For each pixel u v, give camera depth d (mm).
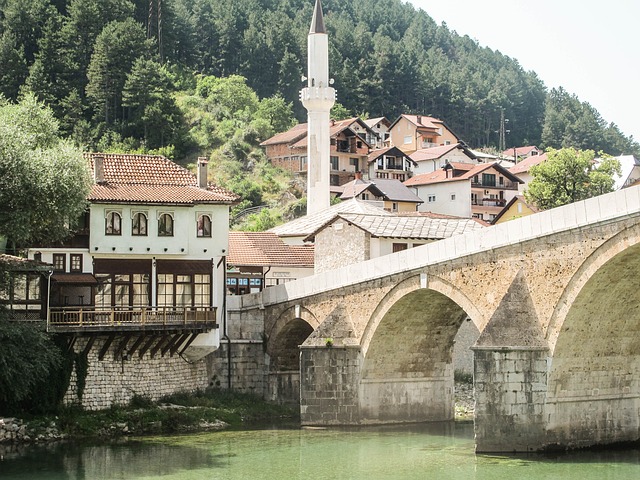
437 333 64688
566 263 47844
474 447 54219
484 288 53031
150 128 149750
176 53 190500
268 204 141875
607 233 45531
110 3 164125
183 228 66875
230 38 197625
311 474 46906
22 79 146375
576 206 47125
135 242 65438
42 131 69812
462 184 137875
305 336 72812
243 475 46625
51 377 58562
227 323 72188
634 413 52750
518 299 50031
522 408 49281
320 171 106062
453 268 55219
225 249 68062
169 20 185250
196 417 63688
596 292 47469
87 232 64562
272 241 86938
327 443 56562
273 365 72625
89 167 68438
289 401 72812
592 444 50875
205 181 69875
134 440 57281
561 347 48969
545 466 46875
